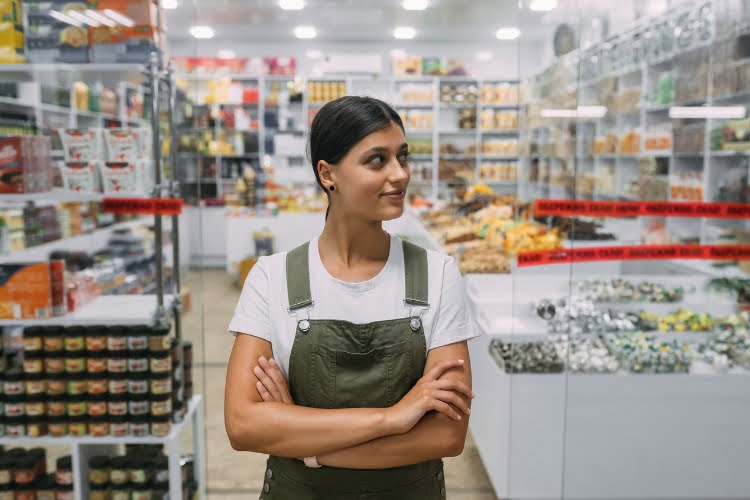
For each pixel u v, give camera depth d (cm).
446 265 123
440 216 600
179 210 251
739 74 256
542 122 280
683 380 269
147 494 250
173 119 260
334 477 114
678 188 268
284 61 966
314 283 118
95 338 243
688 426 271
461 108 988
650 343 272
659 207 270
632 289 274
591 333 275
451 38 1009
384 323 115
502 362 288
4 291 239
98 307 258
